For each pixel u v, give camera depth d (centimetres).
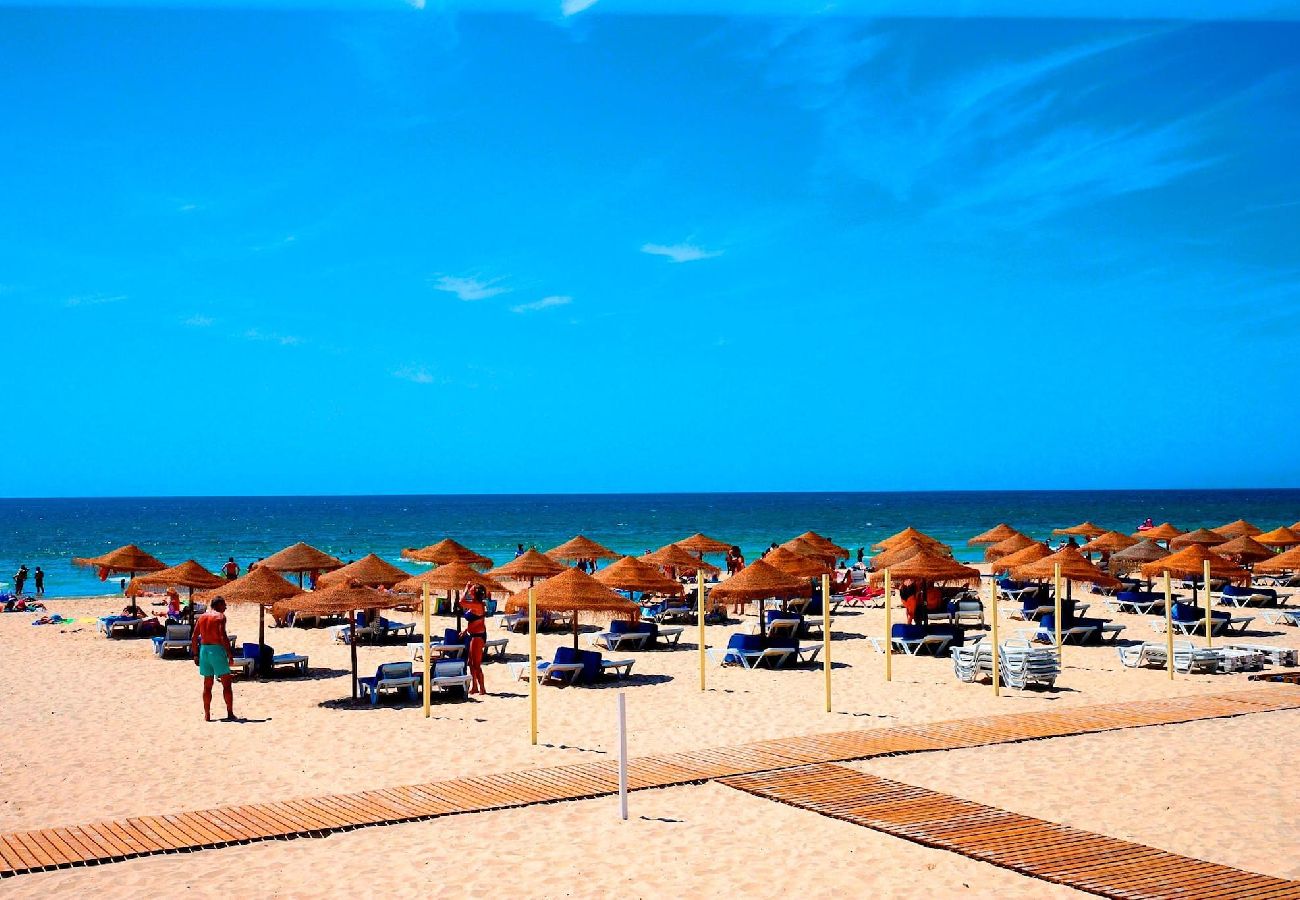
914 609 2112
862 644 2103
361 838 907
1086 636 2080
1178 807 978
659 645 2131
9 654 2056
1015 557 2464
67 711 1484
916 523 11131
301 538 8906
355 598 1552
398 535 9350
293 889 792
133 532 10250
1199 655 1733
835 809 966
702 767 1119
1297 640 2156
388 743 1262
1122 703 1459
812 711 1439
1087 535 3722
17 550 7731
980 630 2302
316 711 1462
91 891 787
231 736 1312
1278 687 1581
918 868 829
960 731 1283
